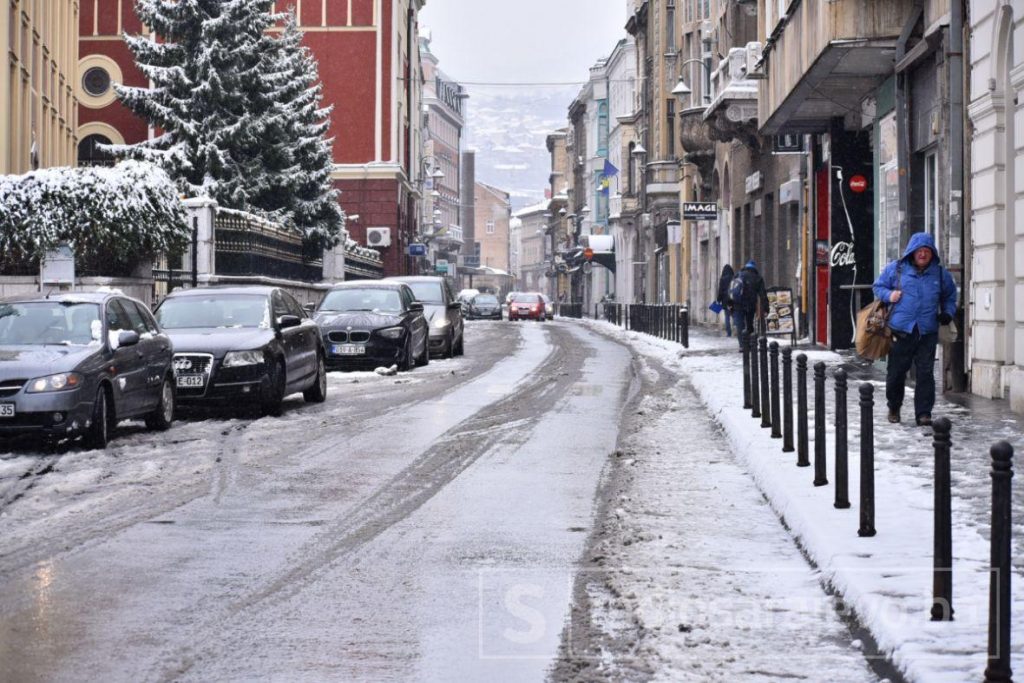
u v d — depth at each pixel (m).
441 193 181.00
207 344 21.28
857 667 7.29
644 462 15.63
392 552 10.64
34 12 45.94
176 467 15.50
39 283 29.56
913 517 10.65
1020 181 19.00
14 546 10.91
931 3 23.50
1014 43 18.84
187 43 49.31
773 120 34.94
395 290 33.66
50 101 49.66
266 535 11.38
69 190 29.47
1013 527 10.16
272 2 49.75
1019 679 6.57
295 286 48.00
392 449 17.11
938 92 22.34
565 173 186.50
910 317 16.86
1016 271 19.25
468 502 13.04
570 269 153.88
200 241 36.66
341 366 31.92
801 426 13.59
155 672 7.35
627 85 116.88
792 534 11.06
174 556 10.50
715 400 21.58
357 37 80.69
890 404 17.28
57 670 7.40
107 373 17.53
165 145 49.78
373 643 7.94
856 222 34.12
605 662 7.48
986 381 20.55
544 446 17.38
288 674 7.31
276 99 50.66
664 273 79.44
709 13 67.06
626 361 36.62
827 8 25.52
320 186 53.12
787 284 44.28
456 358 38.75
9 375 16.75
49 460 16.14
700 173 63.56
